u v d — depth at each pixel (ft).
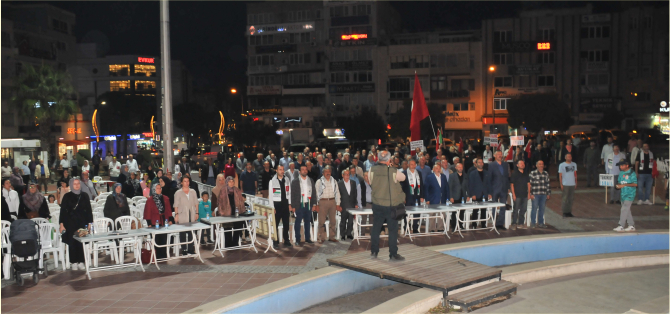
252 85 234.79
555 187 63.77
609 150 53.88
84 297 22.97
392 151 106.42
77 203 28.19
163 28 43.60
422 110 50.98
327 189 34.78
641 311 19.48
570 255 30.35
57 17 202.28
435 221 37.78
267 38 233.55
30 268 25.22
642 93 185.26
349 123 181.57
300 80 228.84
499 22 199.11
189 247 32.91
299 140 142.92
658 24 185.16
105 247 28.73
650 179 47.26
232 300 19.21
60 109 115.34
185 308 21.04
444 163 40.19
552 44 195.11
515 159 65.10
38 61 185.88
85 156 107.24
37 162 87.20
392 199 24.50
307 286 22.12
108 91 256.32
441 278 21.65
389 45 212.84
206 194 35.22
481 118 200.44
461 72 201.26
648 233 31.14
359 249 32.22
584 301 22.16
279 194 33.14
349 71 217.56
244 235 35.86
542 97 164.14
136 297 22.76
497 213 38.88
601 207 46.19
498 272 22.93
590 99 191.52
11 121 150.71
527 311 20.90
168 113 43.80
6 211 31.55
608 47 191.11
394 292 24.72
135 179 49.08
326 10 222.69
